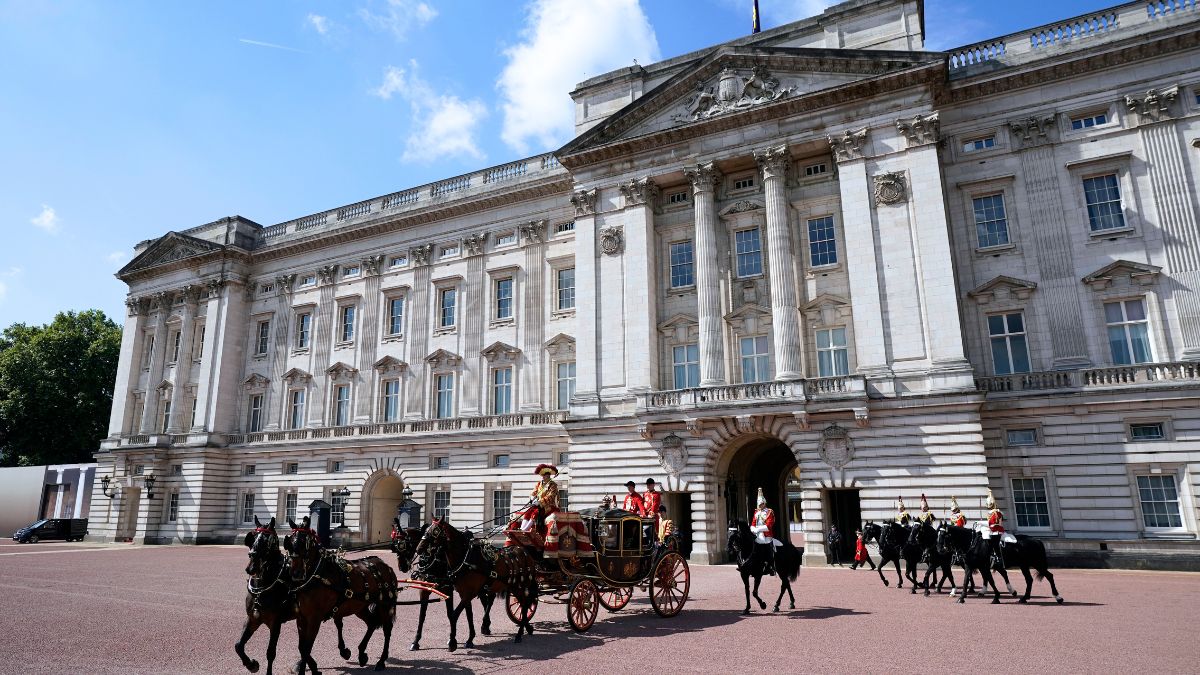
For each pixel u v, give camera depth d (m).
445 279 48.69
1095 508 28.94
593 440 36.88
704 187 37.31
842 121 34.78
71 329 74.88
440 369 47.56
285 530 49.69
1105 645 13.21
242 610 18.88
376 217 52.44
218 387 54.16
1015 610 17.62
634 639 14.31
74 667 12.20
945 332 30.77
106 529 56.22
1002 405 30.84
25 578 27.08
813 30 37.69
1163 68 31.48
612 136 40.22
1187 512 27.55
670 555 17.48
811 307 34.81
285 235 57.34
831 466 31.27
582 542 15.34
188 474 53.03
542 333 44.47
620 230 39.25
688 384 37.00
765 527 18.17
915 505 29.48
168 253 60.25
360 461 48.22
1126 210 31.30
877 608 18.22
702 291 36.22
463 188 50.00
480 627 16.30
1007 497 30.45
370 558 12.91
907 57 33.19
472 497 43.59
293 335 54.31
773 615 17.23
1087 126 32.78
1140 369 29.17
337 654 13.61
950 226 34.00
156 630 15.82
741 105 36.78
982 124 34.44
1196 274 29.50
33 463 71.06
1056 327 31.45
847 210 33.78
